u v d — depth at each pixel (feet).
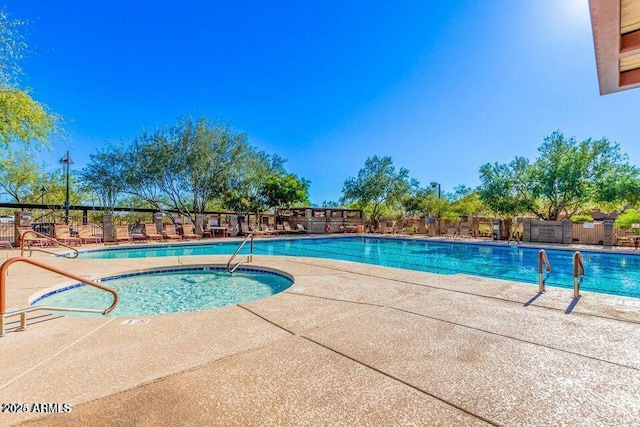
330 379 7.63
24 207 57.88
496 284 18.72
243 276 26.00
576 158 49.19
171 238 51.42
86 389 7.11
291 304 14.62
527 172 54.39
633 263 35.17
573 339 10.18
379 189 82.38
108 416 6.07
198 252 45.55
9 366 8.29
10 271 23.11
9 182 66.74
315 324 11.81
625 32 10.06
